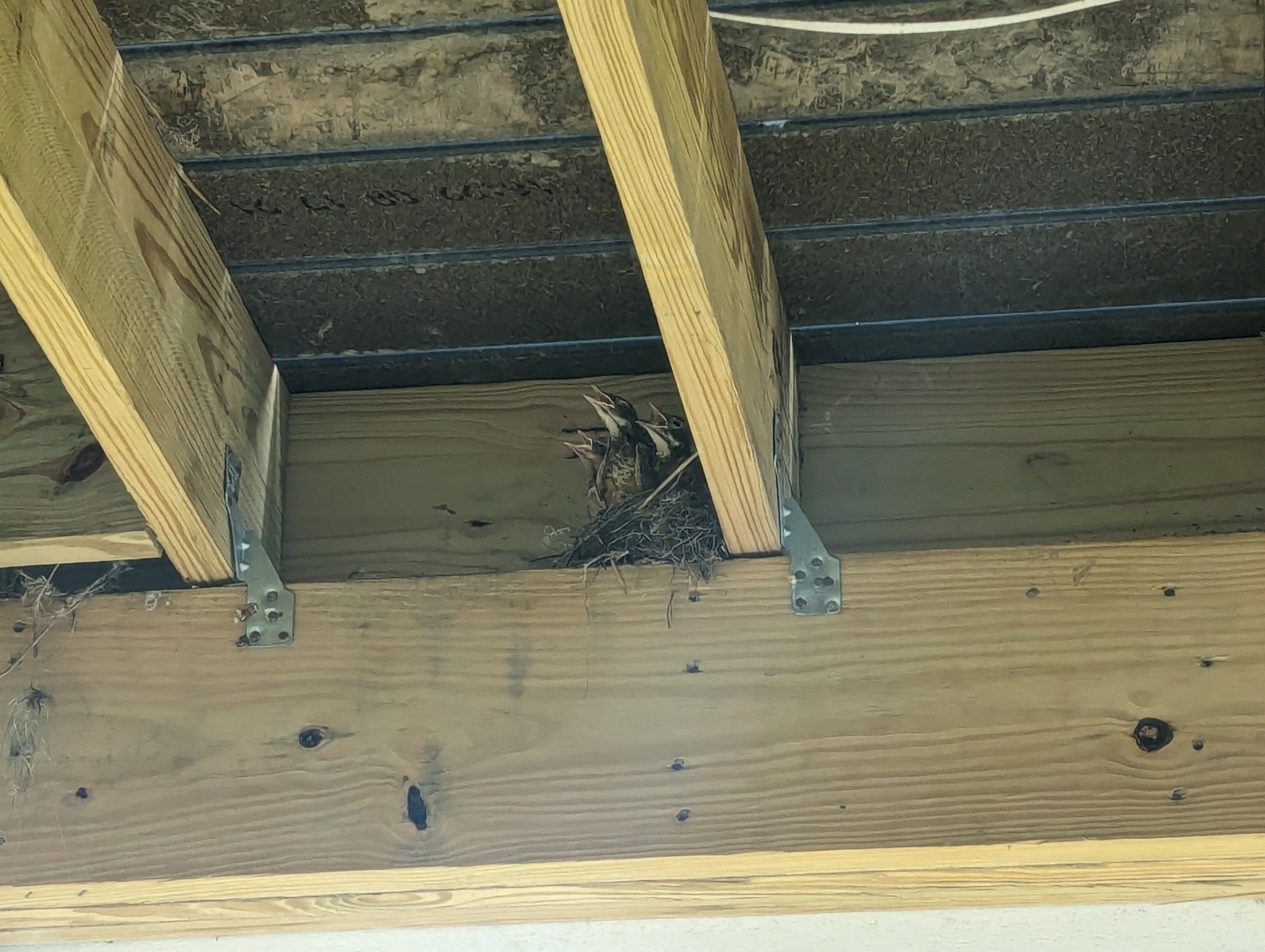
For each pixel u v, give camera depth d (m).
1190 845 1.21
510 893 1.39
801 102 1.39
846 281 1.52
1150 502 1.47
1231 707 1.24
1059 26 1.34
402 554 1.53
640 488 1.49
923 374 1.56
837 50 1.36
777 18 1.30
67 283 1.17
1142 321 1.54
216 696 1.33
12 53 1.17
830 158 1.43
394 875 1.26
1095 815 1.21
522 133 1.41
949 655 1.28
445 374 1.60
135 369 1.25
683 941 1.50
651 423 1.53
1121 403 1.52
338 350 1.59
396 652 1.34
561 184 1.45
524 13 1.35
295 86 1.39
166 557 1.42
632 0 1.05
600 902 1.41
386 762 1.30
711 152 1.24
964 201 1.46
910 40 1.35
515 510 1.54
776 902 1.42
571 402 1.59
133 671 1.35
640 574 1.34
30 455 1.38
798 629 1.31
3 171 1.11
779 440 1.37
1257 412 1.50
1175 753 1.23
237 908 1.42
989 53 1.36
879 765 1.25
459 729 1.30
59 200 1.19
